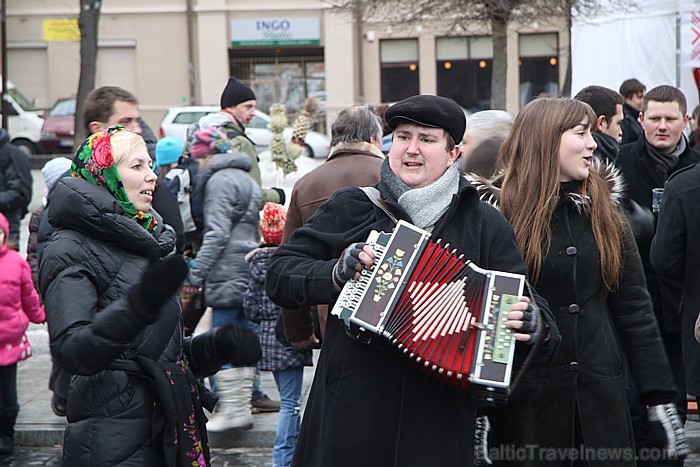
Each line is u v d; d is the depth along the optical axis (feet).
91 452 10.40
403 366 9.93
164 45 105.60
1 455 19.24
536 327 9.59
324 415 10.13
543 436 11.80
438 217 10.25
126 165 10.96
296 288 9.95
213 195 18.65
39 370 25.17
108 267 10.51
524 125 12.16
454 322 9.51
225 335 11.35
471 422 10.19
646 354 12.19
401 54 103.71
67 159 18.52
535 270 11.80
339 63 103.45
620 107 18.02
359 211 10.39
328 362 10.20
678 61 31.48
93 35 74.08
